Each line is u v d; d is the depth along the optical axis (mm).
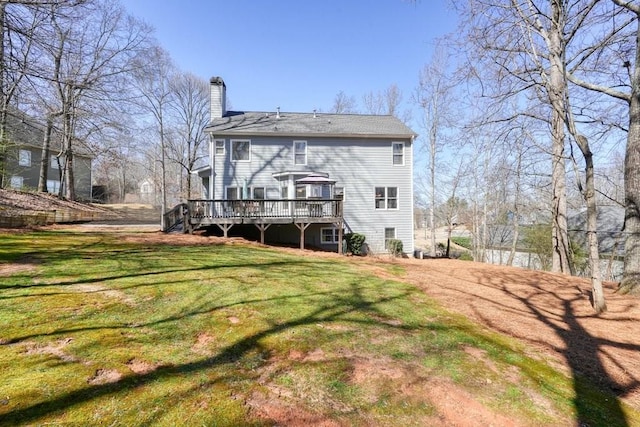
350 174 17312
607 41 8086
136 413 2459
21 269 5750
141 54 18141
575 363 4109
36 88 9805
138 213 24406
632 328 5426
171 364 3211
